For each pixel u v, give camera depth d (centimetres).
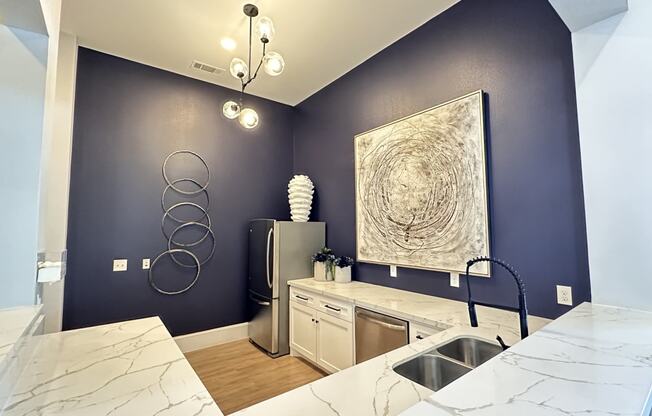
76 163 309
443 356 149
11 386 99
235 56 337
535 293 205
